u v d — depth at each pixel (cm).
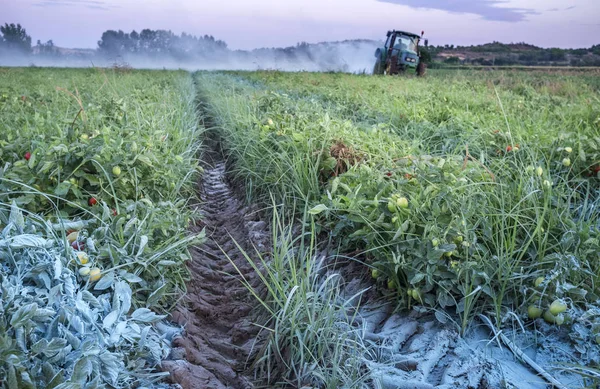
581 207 487
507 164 561
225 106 1140
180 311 417
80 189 448
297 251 509
